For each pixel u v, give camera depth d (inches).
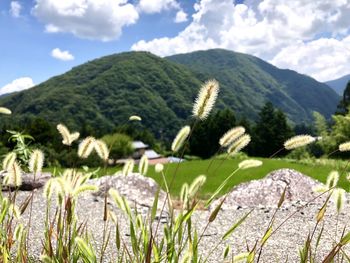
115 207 285.0
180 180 547.2
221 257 180.1
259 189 356.8
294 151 1175.6
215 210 85.0
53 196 282.5
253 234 224.8
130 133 2378.2
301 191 358.0
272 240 209.9
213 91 80.8
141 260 87.2
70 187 92.5
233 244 203.0
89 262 92.4
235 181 559.2
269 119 2102.6
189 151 2092.8
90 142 99.8
